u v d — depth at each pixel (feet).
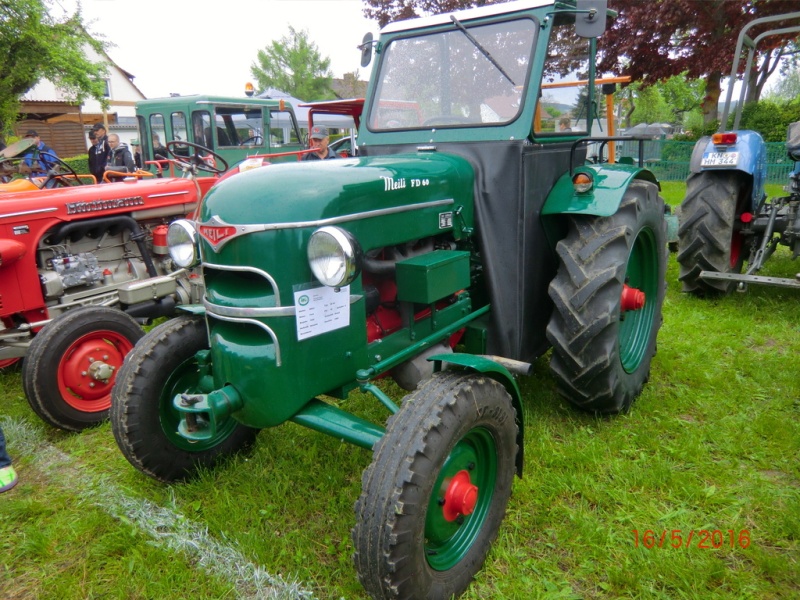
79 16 54.19
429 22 10.05
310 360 6.92
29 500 8.86
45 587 7.29
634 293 10.11
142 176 25.73
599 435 9.97
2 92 50.03
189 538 7.96
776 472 8.89
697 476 8.79
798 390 11.05
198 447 9.28
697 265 15.30
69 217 13.04
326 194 6.81
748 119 46.21
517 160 8.89
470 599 6.90
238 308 6.70
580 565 7.26
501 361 8.61
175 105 34.22
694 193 15.25
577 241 9.47
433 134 9.77
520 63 9.17
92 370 11.37
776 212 15.90
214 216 6.64
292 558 7.48
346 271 6.18
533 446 9.64
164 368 8.69
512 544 7.68
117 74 104.63
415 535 6.09
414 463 6.08
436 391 6.63
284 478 9.09
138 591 7.16
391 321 8.52
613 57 43.11
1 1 46.85
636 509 8.12
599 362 9.12
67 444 10.96
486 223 9.20
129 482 9.41
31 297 12.50
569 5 9.43
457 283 8.32
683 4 38.70
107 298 13.58
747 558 7.25
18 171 20.34
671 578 6.93
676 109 128.47
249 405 6.92
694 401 10.98
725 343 13.32
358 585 6.98
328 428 6.88
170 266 15.08
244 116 36.37
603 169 10.17
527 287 9.51
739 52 14.70
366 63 10.88
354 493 8.70
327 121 49.67
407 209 7.85
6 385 13.64
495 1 38.78
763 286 17.35
